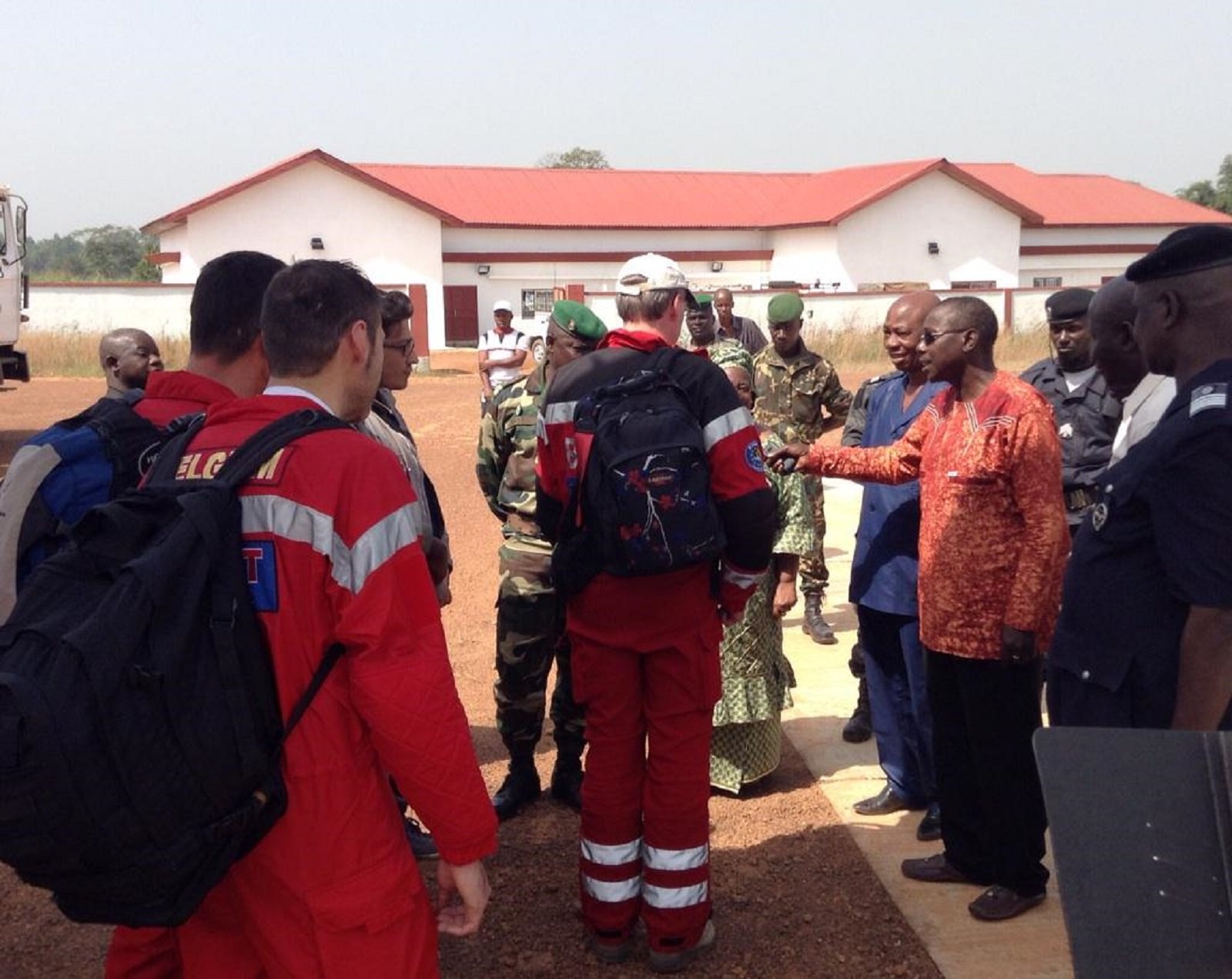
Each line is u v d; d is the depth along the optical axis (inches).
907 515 179.5
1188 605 110.6
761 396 284.2
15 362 679.1
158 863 93.4
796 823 192.2
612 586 146.1
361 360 112.0
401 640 100.7
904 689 190.5
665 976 151.3
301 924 102.0
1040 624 148.6
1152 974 78.1
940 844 182.5
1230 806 81.0
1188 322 111.7
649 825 150.3
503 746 226.8
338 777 101.6
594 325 188.4
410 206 1556.3
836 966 151.5
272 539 99.7
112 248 4712.1
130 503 99.3
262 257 130.7
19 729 88.6
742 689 195.8
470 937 160.9
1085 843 80.5
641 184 1801.2
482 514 477.1
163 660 92.7
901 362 187.2
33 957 159.0
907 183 1696.6
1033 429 147.8
